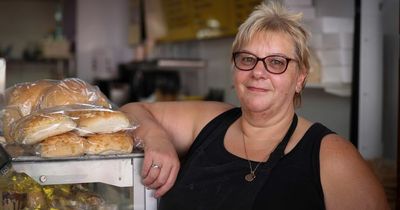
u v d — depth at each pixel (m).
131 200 1.35
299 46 1.35
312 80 2.42
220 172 1.38
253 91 1.36
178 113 1.65
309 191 1.26
